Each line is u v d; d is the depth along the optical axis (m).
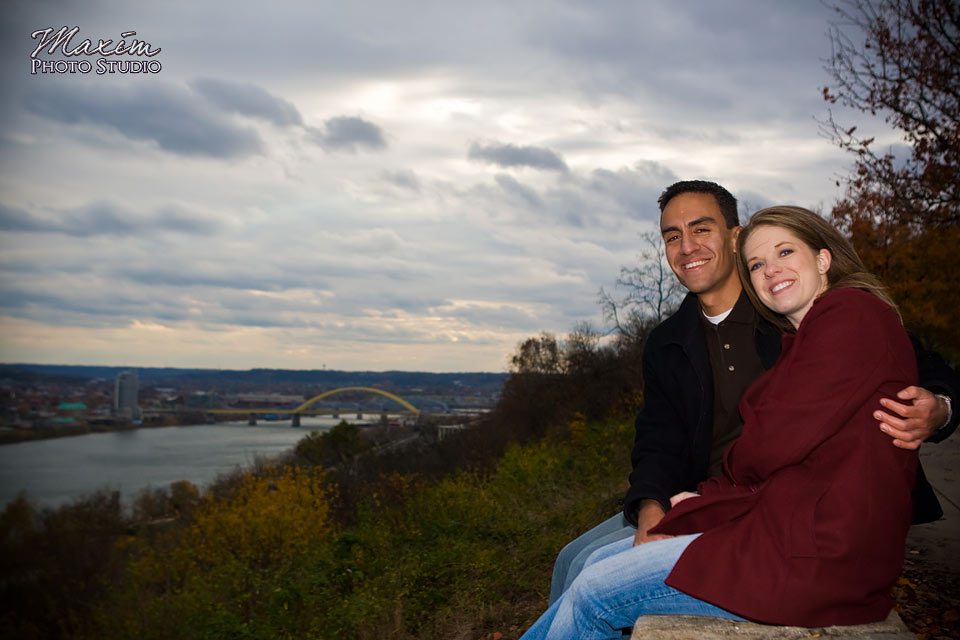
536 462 11.73
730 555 2.34
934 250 10.20
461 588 6.69
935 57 8.10
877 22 8.37
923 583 4.34
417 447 39.19
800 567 2.21
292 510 17.33
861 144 9.11
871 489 2.20
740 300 3.24
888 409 2.26
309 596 7.60
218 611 8.26
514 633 5.59
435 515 10.02
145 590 13.57
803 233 2.66
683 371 3.31
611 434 12.91
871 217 10.45
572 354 33.62
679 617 2.47
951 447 8.54
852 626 2.26
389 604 6.69
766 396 2.45
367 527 9.78
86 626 14.00
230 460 78.75
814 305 2.47
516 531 8.34
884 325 2.34
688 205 3.31
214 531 16.06
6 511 17.44
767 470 2.36
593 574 2.63
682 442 3.33
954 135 8.20
